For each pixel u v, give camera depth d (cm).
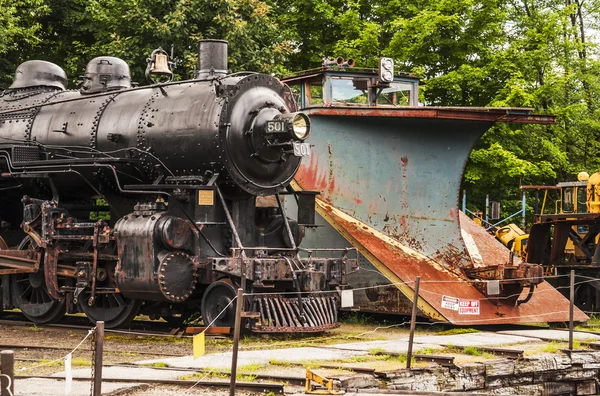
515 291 1384
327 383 810
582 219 1747
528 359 1035
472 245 1599
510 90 2545
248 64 2292
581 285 1792
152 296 1201
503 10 2831
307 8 2808
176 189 1227
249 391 796
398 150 1538
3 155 1449
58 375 848
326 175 1494
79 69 2511
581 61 2842
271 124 1216
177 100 1272
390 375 881
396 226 1520
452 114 1470
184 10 2238
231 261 1175
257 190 1252
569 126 2878
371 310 1434
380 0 2875
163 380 818
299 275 1203
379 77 1554
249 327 1163
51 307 1375
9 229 1581
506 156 2470
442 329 1365
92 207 1495
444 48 2698
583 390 1105
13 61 2580
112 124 1331
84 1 2553
